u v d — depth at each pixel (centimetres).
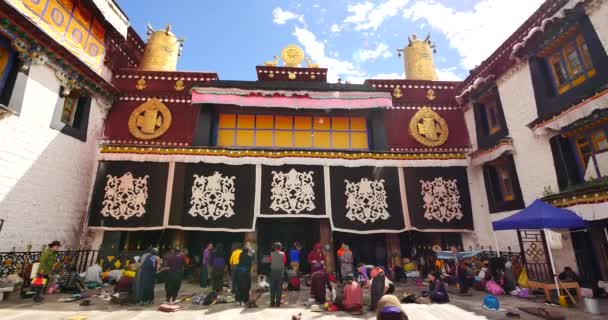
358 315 590
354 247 1197
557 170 842
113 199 1020
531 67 948
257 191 1057
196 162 1064
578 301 675
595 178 759
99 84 1084
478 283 859
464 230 1090
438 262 1045
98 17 1080
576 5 780
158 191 1034
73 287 776
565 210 706
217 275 791
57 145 919
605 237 702
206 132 1184
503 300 719
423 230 1070
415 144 1250
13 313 570
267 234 1189
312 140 1262
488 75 1120
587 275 726
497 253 956
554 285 687
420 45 1578
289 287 854
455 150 1248
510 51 1031
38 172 851
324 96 1197
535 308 616
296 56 1438
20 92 796
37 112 850
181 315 581
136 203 1021
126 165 1054
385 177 1109
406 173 1122
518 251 942
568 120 773
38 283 663
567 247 778
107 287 855
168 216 1012
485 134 1169
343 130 1287
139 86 1227
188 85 1247
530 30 952
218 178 1062
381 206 1078
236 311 614
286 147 1239
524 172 954
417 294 802
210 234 1154
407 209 1083
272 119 1275
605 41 731
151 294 674
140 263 680
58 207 916
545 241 809
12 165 777
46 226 868
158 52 1423
